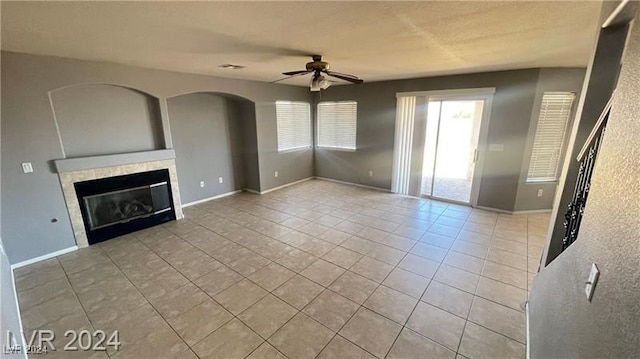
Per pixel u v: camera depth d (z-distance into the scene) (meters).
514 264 3.11
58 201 3.34
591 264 1.14
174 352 2.02
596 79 1.81
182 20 1.98
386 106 5.66
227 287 2.74
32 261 3.22
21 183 3.08
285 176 6.52
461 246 3.54
